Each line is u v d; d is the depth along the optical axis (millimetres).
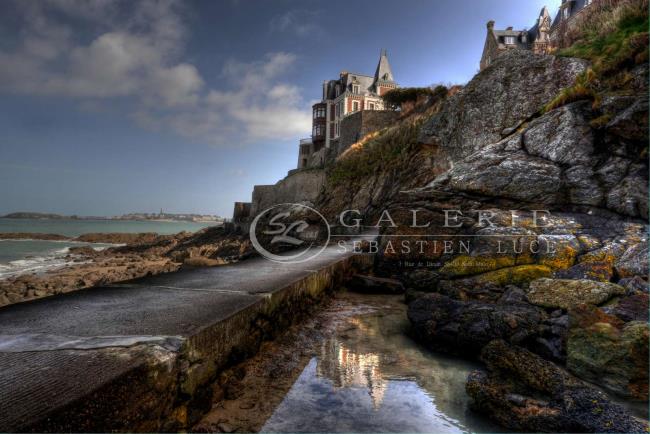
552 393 3354
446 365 4469
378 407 3371
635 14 12195
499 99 14156
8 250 46500
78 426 1763
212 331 3113
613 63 10359
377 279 8875
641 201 7949
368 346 5043
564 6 35125
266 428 2914
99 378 1975
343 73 62094
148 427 2250
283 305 5074
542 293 5715
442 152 15602
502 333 4562
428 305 5512
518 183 10086
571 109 10352
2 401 1715
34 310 3477
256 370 3936
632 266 6273
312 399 3459
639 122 8594
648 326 3779
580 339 4129
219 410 3133
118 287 4824
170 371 2479
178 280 5500
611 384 3697
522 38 41906
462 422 3197
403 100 36156
